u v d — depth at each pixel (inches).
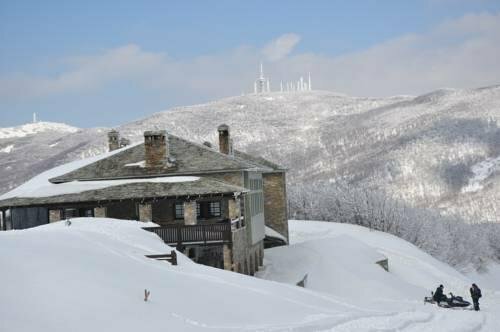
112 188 1450.5
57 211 1430.9
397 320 932.6
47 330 527.2
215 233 1305.4
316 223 3550.7
